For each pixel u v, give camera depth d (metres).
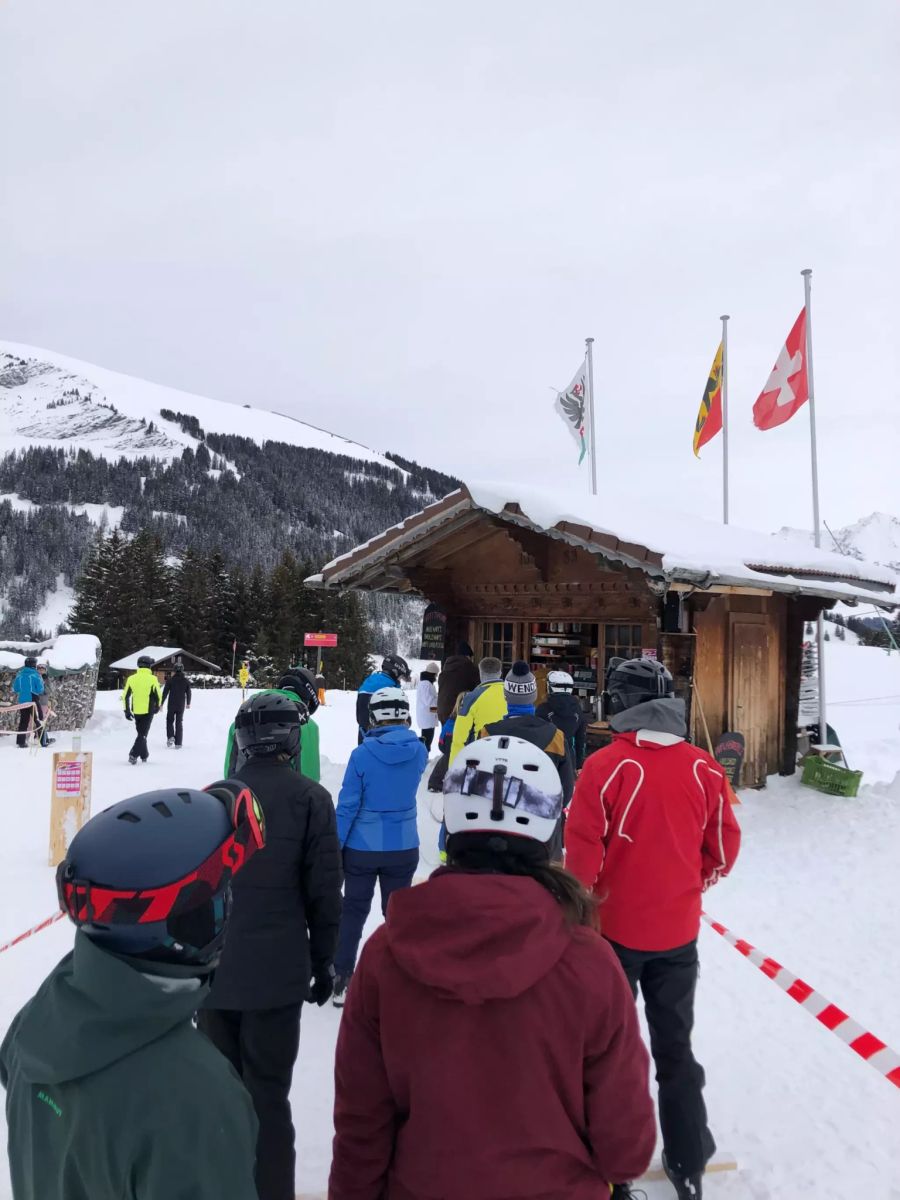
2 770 12.55
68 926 5.45
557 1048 1.46
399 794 4.44
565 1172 1.44
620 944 2.89
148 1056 1.19
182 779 11.54
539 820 1.64
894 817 8.29
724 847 3.02
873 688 29.61
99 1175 1.14
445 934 1.49
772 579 8.91
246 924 2.78
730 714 9.83
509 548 11.30
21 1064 1.20
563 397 15.94
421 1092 1.46
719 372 14.26
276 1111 2.72
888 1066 2.54
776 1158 3.11
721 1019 4.36
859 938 5.53
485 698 6.02
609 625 10.49
